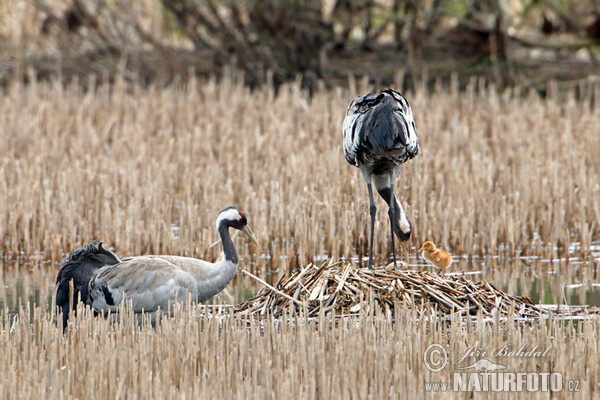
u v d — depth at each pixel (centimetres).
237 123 2503
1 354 829
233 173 1862
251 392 734
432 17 3447
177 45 3859
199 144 2156
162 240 1524
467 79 3244
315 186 1681
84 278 1056
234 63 3294
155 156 2062
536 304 1145
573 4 3338
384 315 1022
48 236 1541
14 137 2250
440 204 1559
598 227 1612
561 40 3594
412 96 2900
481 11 3325
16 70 3312
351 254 1477
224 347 853
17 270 1430
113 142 2233
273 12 3306
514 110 2519
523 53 3428
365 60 3450
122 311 966
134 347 847
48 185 1734
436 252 1245
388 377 765
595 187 1684
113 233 1547
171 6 3375
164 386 744
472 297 1107
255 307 1129
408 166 1694
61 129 2434
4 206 1577
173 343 838
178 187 1872
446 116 2517
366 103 1238
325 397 723
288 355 818
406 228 1270
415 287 1122
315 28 3303
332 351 818
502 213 1558
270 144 2078
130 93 3238
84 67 3409
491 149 2130
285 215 1545
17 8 3697
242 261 1456
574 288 1257
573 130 2302
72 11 3469
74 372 782
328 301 1093
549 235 1546
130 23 3481
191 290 1049
